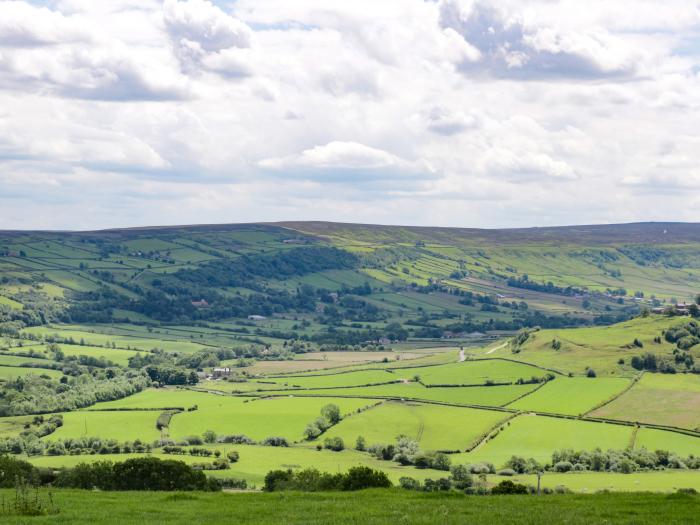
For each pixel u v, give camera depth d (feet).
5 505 187.42
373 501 200.23
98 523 168.55
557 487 397.19
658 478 458.09
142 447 584.81
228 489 371.97
